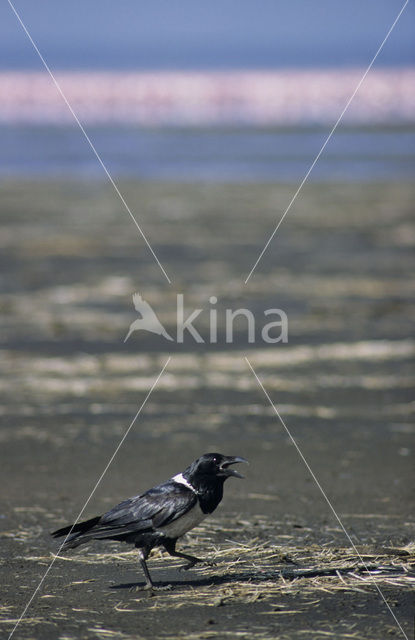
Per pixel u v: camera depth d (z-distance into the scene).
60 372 15.56
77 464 11.24
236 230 31.78
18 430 12.59
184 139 69.38
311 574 7.70
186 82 142.62
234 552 8.39
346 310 20.08
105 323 18.92
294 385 14.85
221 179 47.53
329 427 12.79
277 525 9.23
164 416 13.30
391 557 8.12
